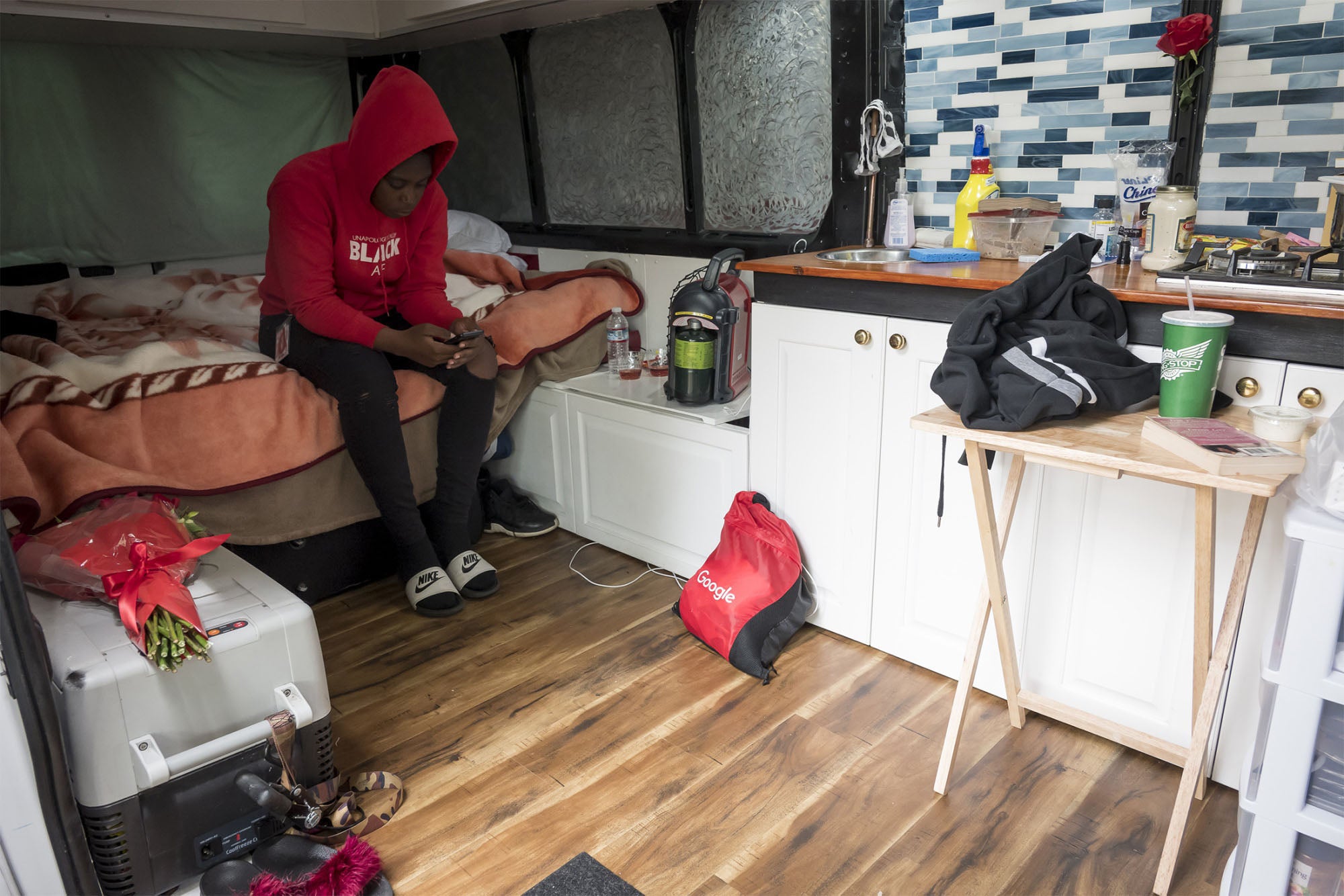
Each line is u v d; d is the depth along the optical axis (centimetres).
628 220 317
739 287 262
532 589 259
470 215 344
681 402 254
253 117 349
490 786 179
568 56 308
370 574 263
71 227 319
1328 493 118
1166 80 195
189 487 211
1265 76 182
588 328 293
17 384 203
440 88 361
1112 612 179
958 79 228
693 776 180
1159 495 167
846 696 204
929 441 196
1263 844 129
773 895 150
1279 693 122
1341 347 143
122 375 218
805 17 243
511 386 277
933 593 206
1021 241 204
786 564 222
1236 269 162
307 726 163
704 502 249
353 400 229
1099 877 152
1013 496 168
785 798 173
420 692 211
